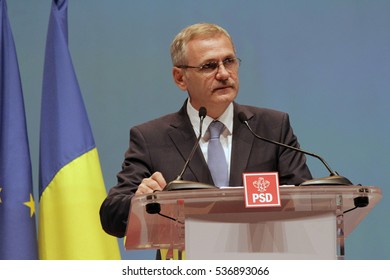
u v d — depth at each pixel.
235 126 7.79
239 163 7.54
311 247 5.35
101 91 11.51
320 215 5.38
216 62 7.68
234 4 11.62
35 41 11.60
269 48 11.51
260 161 7.60
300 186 5.43
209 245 5.36
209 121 7.81
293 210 5.61
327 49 11.43
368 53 11.37
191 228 5.39
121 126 11.44
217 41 7.77
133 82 11.54
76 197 9.52
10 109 9.75
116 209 7.15
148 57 11.60
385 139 11.14
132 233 6.24
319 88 11.35
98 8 11.73
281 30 11.53
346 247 10.87
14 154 9.59
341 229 5.51
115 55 11.62
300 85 11.39
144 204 5.60
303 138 11.23
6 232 9.38
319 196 5.48
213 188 5.66
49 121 9.90
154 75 11.55
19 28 11.62
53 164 9.71
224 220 5.39
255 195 5.36
